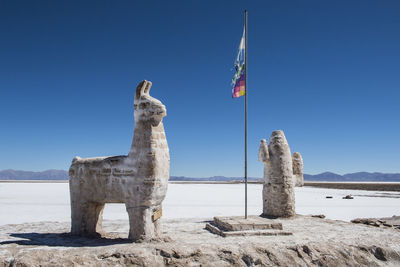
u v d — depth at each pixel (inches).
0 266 289.1
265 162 595.2
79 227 400.5
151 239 356.8
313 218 586.6
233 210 808.9
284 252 347.6
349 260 355.6
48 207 814.5
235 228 418.6
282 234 416.5
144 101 371.2
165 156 377.1
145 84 379.2
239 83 525.7
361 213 776.9
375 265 357.4
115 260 307.0
